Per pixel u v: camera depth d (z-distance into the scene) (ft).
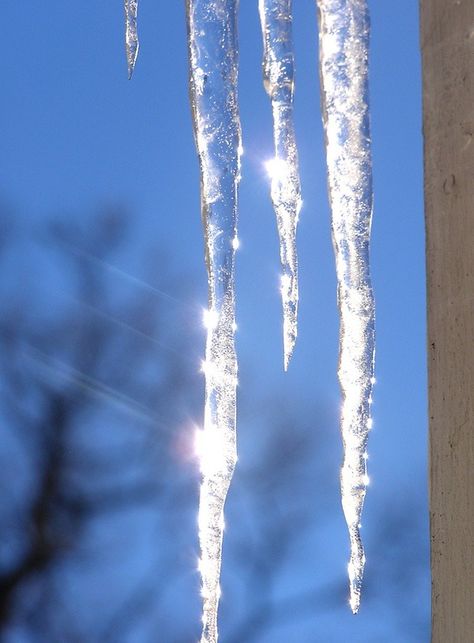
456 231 3.59
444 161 3.64
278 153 4.14
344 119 3.98
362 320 3.94
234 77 4.19
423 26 3.73
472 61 3.60
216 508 3.98
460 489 3.54
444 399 3.59
